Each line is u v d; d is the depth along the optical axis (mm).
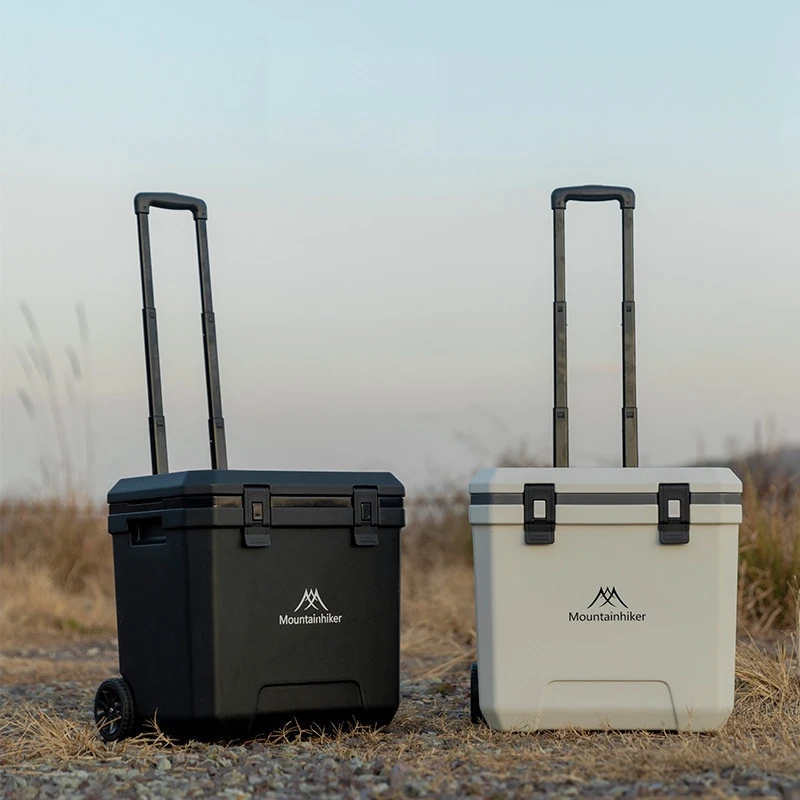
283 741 4629
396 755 4312
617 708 4551
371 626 4797
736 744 4270
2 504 11906
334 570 4730
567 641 4570
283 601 4617
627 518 4562
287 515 4621
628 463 4984
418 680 6711
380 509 4820
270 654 4578
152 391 5227
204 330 5402
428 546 12016
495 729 4617
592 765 3928
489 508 4586
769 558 8125
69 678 7203
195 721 4492
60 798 3852
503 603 4586
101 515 11883
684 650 4551
